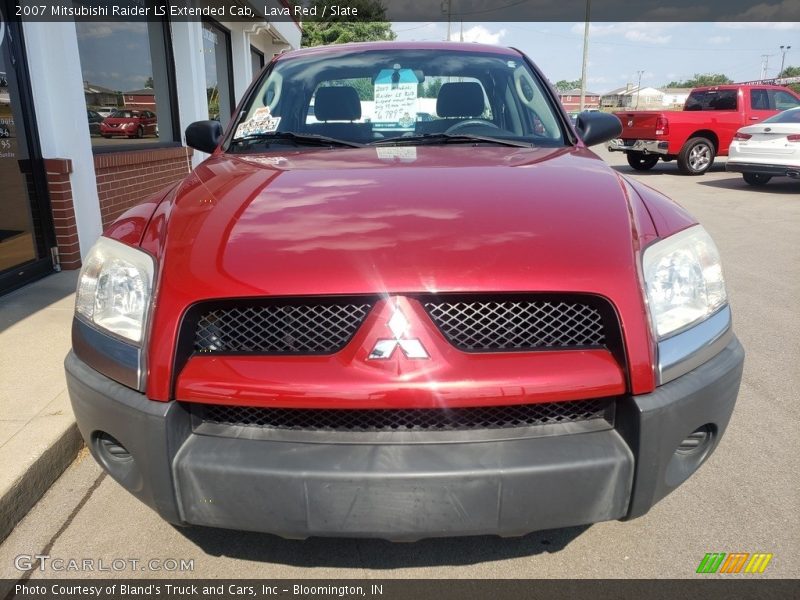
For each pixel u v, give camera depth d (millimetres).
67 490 2484
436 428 1657
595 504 1647
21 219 4688
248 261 1692
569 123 2965
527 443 1631
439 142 2822
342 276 1631
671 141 13641
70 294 4441
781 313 4562
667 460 1685
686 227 1921
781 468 2604
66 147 5062
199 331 1696
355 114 2986
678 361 1693
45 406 2814
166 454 1644
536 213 1867
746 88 13852
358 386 1587
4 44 4461
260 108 3076
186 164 8297
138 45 7262
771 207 9383
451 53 3297
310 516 1612
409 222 1811
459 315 1651
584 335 1678
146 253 1822
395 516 1601
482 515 1606
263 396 1606
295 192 2068
